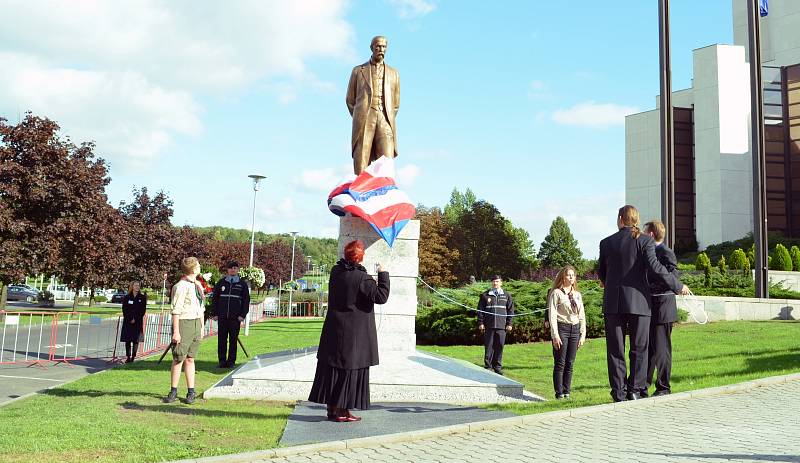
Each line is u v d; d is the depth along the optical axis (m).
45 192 28.33
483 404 8.96
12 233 27.56
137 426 6.61
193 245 55.19
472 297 19.66
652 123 48.84
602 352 14.38
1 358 15.24
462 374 10.08
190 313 8.52
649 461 5.11
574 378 11.10
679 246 45.19
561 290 9.30
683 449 5.48
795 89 42.19
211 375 11.70
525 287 19.28
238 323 13.16
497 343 12.66
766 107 43.06
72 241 29.91
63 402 8.47
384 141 12.07
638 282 7.59
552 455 5.45
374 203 11.04
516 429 6.68
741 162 43.34
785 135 42.44
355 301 7.09
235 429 6.67
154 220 44.19
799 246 37.50
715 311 19.03
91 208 30.66
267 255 82.75
